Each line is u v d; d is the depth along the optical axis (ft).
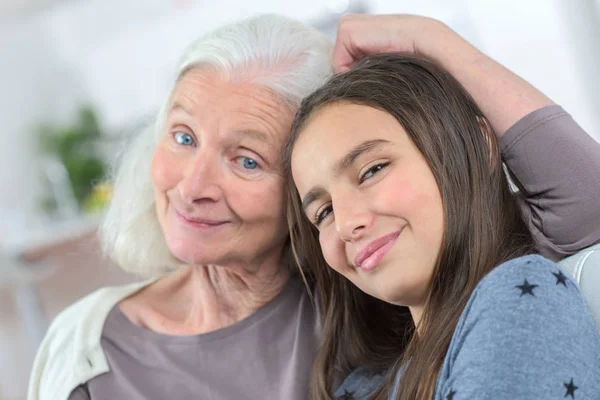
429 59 3.16
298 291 3.61
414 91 2.75
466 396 2.14
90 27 13.96
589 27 8.70
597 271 2.60
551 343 2.13
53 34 14.51
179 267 3.88
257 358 3.43
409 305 2.77
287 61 3.21
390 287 2.60
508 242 2.69
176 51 13.08
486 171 2.74
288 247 3.52
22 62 14.14
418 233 2.56
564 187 2.83
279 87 3.14
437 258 2.59
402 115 2.66
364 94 2.74
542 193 2.89
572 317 2.21
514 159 2.92
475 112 2.90
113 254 4.00
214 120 3.12
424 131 2.64
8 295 9.30
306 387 3.35
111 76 14.10
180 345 3.46
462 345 2.33
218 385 3.38
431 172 2.61
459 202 2.62
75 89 14.75
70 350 3.54
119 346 3.52
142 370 3.45
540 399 2.06
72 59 14.53
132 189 3.79
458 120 2.76
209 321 3.55
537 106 2.91
